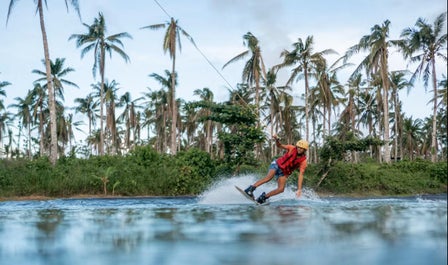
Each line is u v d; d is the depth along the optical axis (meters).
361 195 27.48
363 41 36.81
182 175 25.42
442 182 31.30
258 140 25.95
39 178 24.59
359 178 29.16
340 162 29.97
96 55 43.09
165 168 26.91
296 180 25.89
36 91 53.78
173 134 35.78
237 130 27.12
